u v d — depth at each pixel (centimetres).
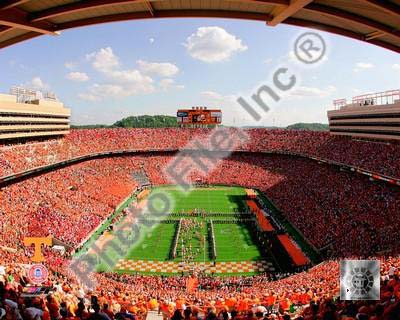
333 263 2948
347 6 865
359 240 3475
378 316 925
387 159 4922
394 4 785
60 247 3512
